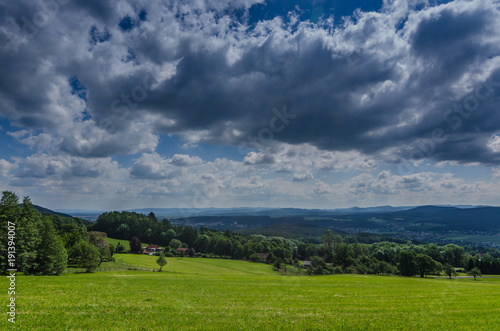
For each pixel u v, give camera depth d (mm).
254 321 17109
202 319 16891
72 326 14125
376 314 21031
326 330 15844
